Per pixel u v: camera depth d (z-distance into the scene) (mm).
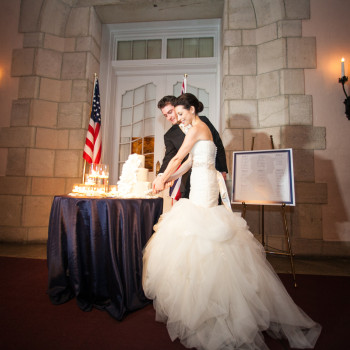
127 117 4121
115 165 4039
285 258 2891
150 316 1512
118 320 1439
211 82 3986
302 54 3117
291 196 2273
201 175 1534
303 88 3074
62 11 3625
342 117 3029
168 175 1558
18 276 2111
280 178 2367
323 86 3072
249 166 2529
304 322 1309
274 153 2457
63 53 3611
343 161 2982
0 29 3604
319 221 2938
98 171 2092
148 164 3971
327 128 3025
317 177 2982
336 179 2971
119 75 4133
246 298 1230
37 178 3381
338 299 1813
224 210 1494
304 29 3154
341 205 2943
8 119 3459
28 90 3459
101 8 3699
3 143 3432
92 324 1411
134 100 4129
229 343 1133
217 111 3809
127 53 4133
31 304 1625
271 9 3230
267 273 1368
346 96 2951
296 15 3168
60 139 3484
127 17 3881
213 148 1597
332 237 2918
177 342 1266
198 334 1188
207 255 1282
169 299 1294
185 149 1522
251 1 3334
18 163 3383
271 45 3199
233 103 3229
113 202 1608
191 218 1373
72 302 1662
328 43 3121
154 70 4059
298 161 3000
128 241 1587
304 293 1919
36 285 1928
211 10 3715
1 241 3295
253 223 3045
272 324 1332
